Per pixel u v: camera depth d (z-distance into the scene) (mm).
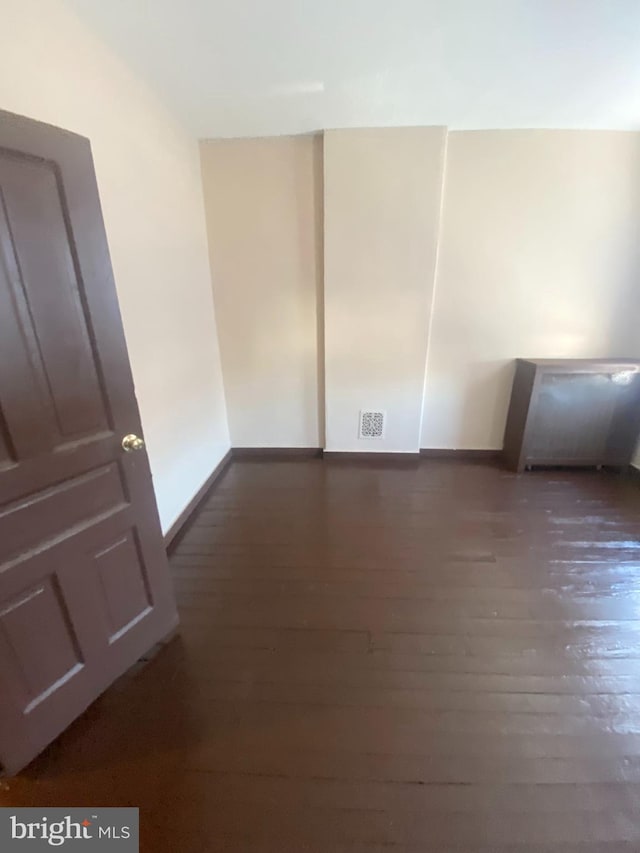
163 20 1621
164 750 1389
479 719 1476
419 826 1189
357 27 1667
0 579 1210
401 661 1704
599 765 1334
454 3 1515
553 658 1712
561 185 2883
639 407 3074
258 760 1355
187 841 1161
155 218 2311
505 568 2244
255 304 3283
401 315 3154
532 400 3082
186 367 2762
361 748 1387
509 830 1181
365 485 3162
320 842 1156
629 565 2266
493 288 3129
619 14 1575
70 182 1271
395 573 2215
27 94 1404
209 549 2439
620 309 3137
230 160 2941
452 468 3414
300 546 2455
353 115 2533
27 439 1234
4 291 1139
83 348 1365
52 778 1312
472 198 2932
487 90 2213
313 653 1748
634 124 2670
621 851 1137
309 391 3510
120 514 1551
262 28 1668
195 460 2922
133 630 1661
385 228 2943
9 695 1265
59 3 1511
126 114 1986
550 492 3021
